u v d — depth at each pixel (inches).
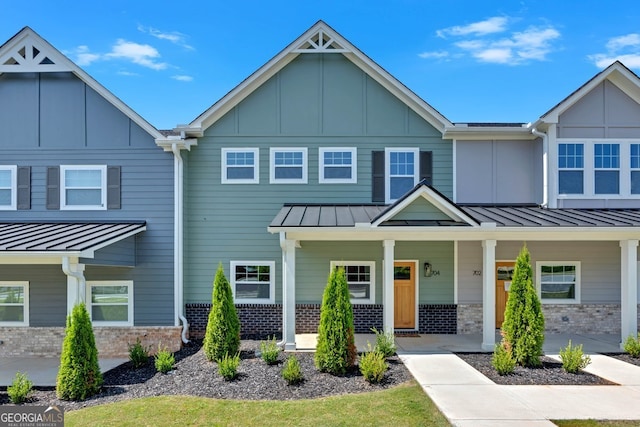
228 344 441.1
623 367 402.6
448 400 313.1
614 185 571.2
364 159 593.3
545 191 570.6
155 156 575.5
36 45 567.8
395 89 590.9
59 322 571.8
